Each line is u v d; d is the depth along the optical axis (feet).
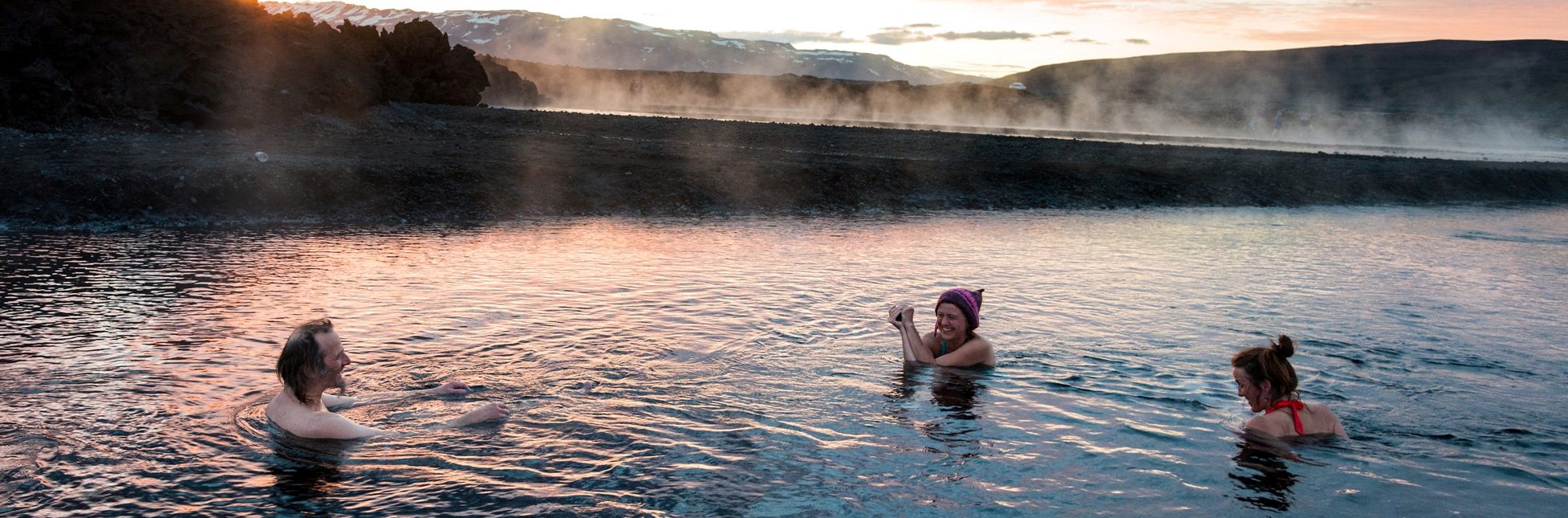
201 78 63.67
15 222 40.37
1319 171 87.04
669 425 16.60
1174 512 13.30
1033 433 16.61
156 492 13.33
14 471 13.91
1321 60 430.61
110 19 60.75
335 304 26.43
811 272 34.27
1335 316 28.30
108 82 59.41
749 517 12.89
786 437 16.11
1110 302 29.86
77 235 39.01
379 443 15.47
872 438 16.20
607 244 40.60
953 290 21.99
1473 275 38.11
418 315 25.27
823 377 20.10
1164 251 43.68
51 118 55.52
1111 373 20.94
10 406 16.80
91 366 19.49
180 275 30.66
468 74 105.19
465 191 52.60
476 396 18.13
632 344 22.57
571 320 25.09
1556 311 30.25
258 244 38.14
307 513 12.76
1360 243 49.57
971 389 19.45
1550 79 357.41
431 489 13.64
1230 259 41.06
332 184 49.78
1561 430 17.57
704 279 32.17
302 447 15.21
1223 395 19.33
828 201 60.34
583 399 17.99
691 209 55.21
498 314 25.57
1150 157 89.45
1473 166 100.07
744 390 18.92
